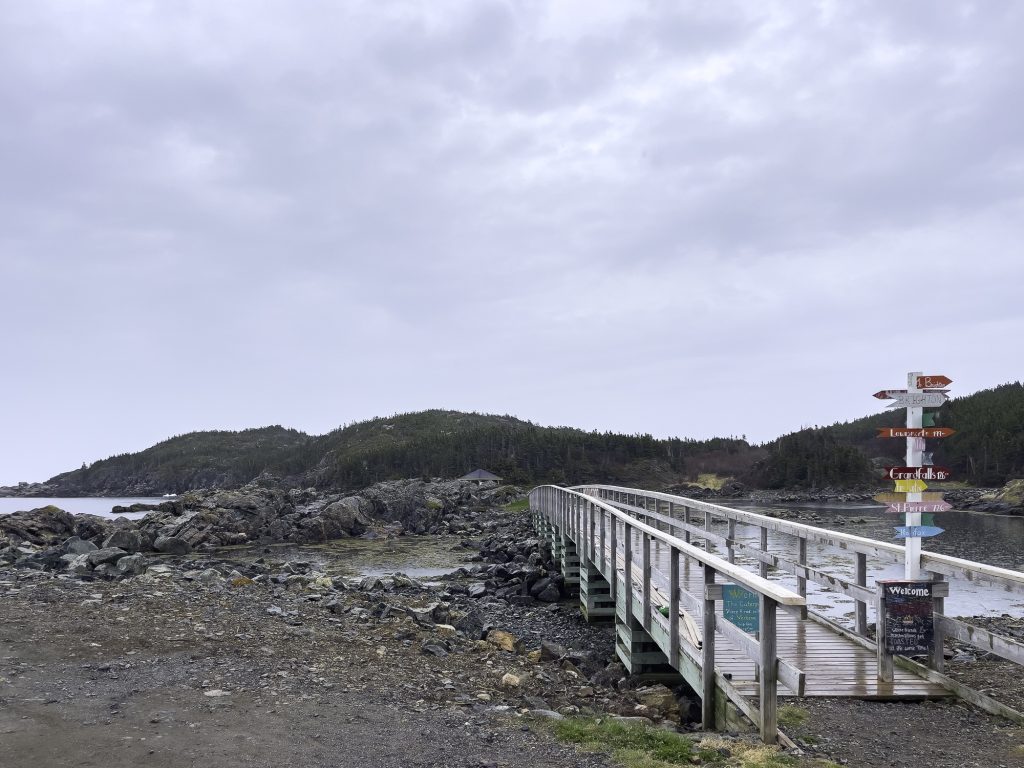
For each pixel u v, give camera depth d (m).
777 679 5.80
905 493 7.80
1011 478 96.94
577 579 23.48
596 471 124.25
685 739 6.27
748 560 21.92
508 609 20.31
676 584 8.41
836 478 120.06
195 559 31.94
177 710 6.77
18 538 36.84
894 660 8.09
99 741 5.88
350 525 50.78
